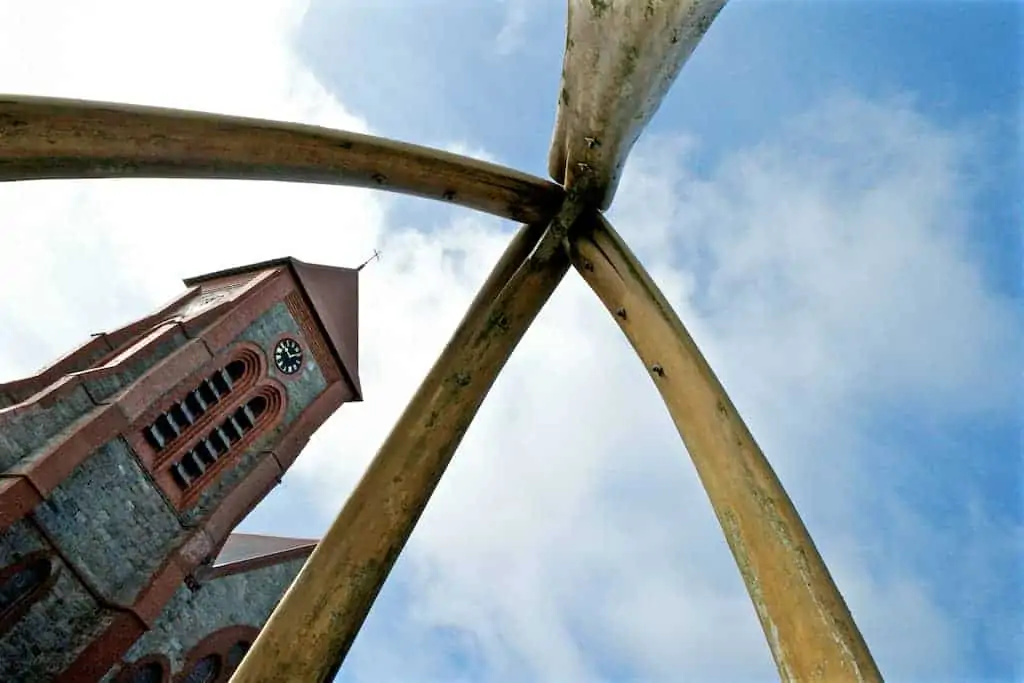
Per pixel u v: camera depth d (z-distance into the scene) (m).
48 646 17.94
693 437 2.73
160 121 2.67
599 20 2.83
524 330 3.53
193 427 24.11
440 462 3.19
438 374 3.34
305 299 29.97
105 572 19.69
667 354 2.97
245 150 2.93
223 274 31.42
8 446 18.78
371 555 2.93
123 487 21.05
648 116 3.17
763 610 2.28
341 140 3.17
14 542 18.06
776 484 2.48
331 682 2.72
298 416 27.95
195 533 21.94
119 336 25.69
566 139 3.47
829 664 2.07
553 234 3.50
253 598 24.75
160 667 20.73
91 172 2.61
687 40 2.78
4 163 2.40
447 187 3.47
